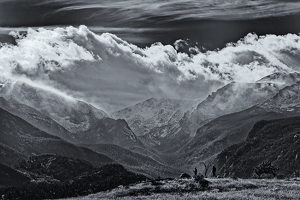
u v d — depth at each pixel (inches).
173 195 4650.6
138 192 5196.9
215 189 4931.1
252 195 4146.2
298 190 4512.8
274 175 7288.4
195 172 6161.4
